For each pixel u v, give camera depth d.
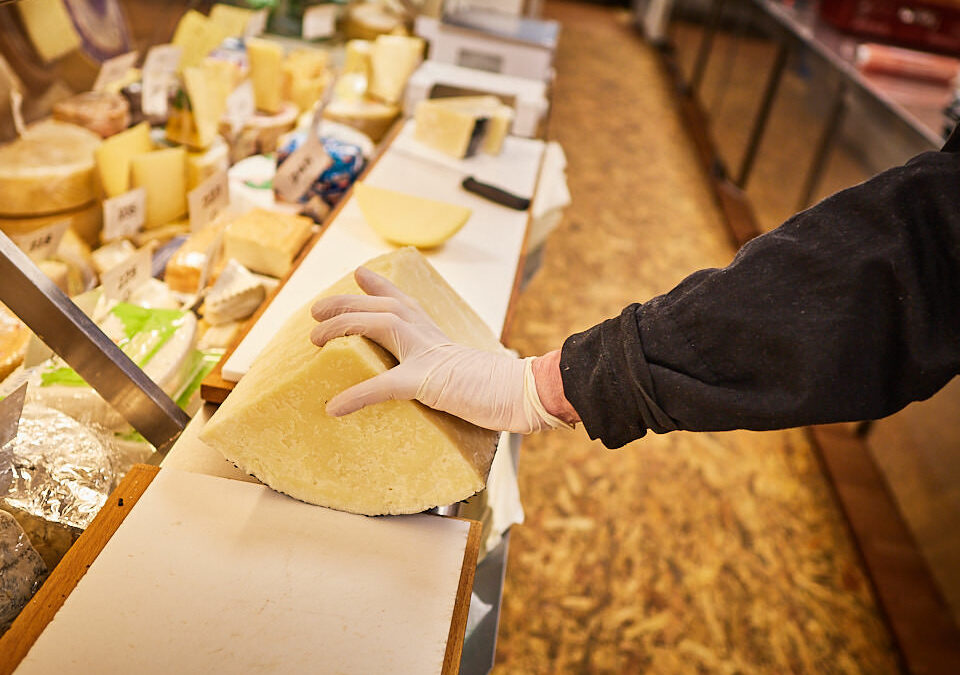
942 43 3.73
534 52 2.29
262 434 0.80
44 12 1.28
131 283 1.19
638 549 2.21
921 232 0.71
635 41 7.41
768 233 0.77
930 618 2.08
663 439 2.63
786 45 3.89
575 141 4.93
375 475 0.81
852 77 3.07
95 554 0.72
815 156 3.35
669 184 4.56
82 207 1.27
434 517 0.82
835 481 2.50
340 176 1.57
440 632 0.70
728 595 2.11
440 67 2.21
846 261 0.71
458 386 0.80
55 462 0.86
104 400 1.00
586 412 0.78
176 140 1.43
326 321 0.82
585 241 3.79
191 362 1.17
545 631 1.94
